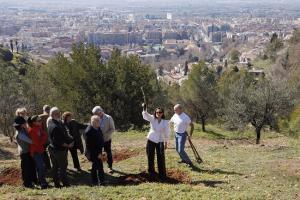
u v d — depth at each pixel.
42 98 32.94
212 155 17.84
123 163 16.11
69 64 32.59
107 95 32.06
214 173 14.48
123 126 32.94
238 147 20.36
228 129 36.22
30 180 13.26
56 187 13.02
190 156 17.33
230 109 32.94
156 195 11.76
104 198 11.57
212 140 28.55
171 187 12.50
